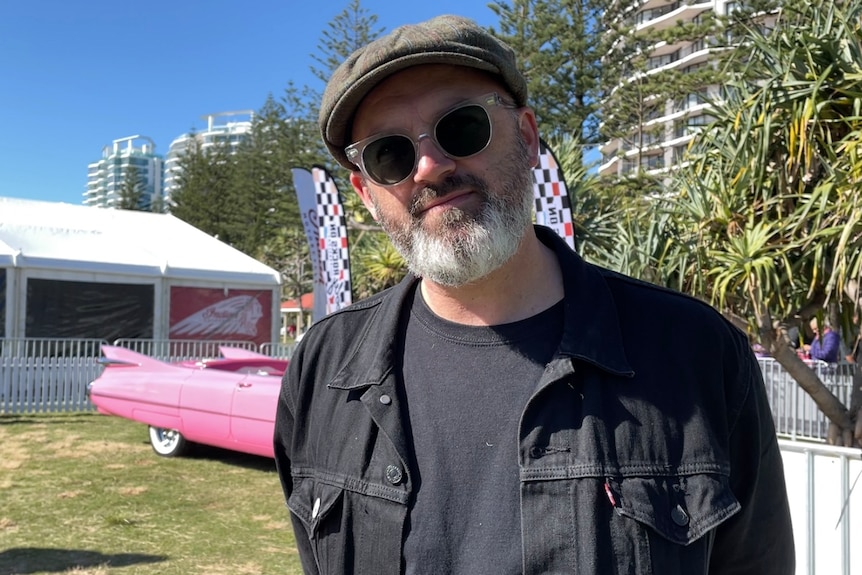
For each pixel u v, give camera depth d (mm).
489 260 1221
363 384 1281
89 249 13766
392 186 1303
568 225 5387
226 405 6695
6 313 12148
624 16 27062
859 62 4543
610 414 1124
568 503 1084
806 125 4523
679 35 26281
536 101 26625
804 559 3285
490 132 1256
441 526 1135
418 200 1271
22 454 7645
